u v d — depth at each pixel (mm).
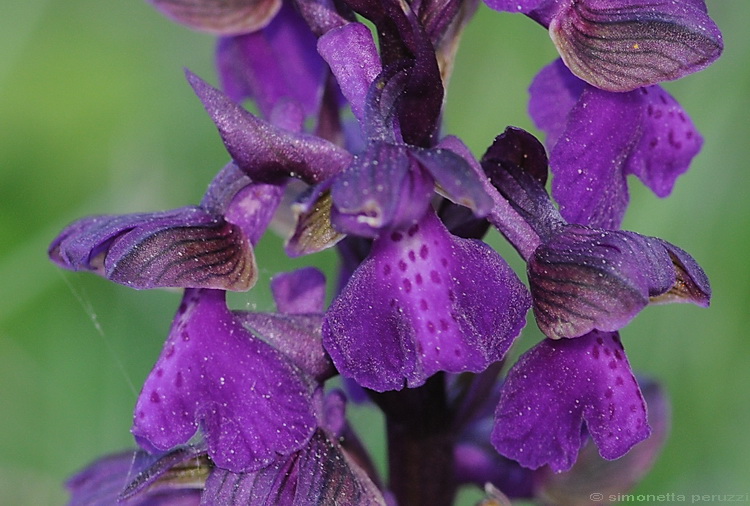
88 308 197
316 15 147
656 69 143
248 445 142
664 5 143
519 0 141
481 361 137
